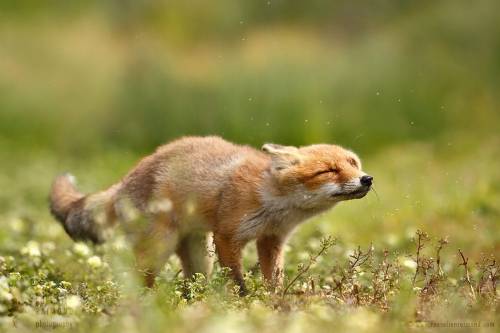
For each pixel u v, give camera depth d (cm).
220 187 995
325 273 1009
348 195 971
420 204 1425
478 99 2647
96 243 1110
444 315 758
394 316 745
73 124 2831
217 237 989
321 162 977
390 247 1187
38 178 2170
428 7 3048
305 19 3272
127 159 2522
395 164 2098
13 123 2886
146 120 2728
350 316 723
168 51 3047
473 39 2812
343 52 2836
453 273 997
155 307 739
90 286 962
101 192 1107
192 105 2681
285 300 800
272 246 1018
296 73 2670
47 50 3153
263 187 980
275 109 2561
